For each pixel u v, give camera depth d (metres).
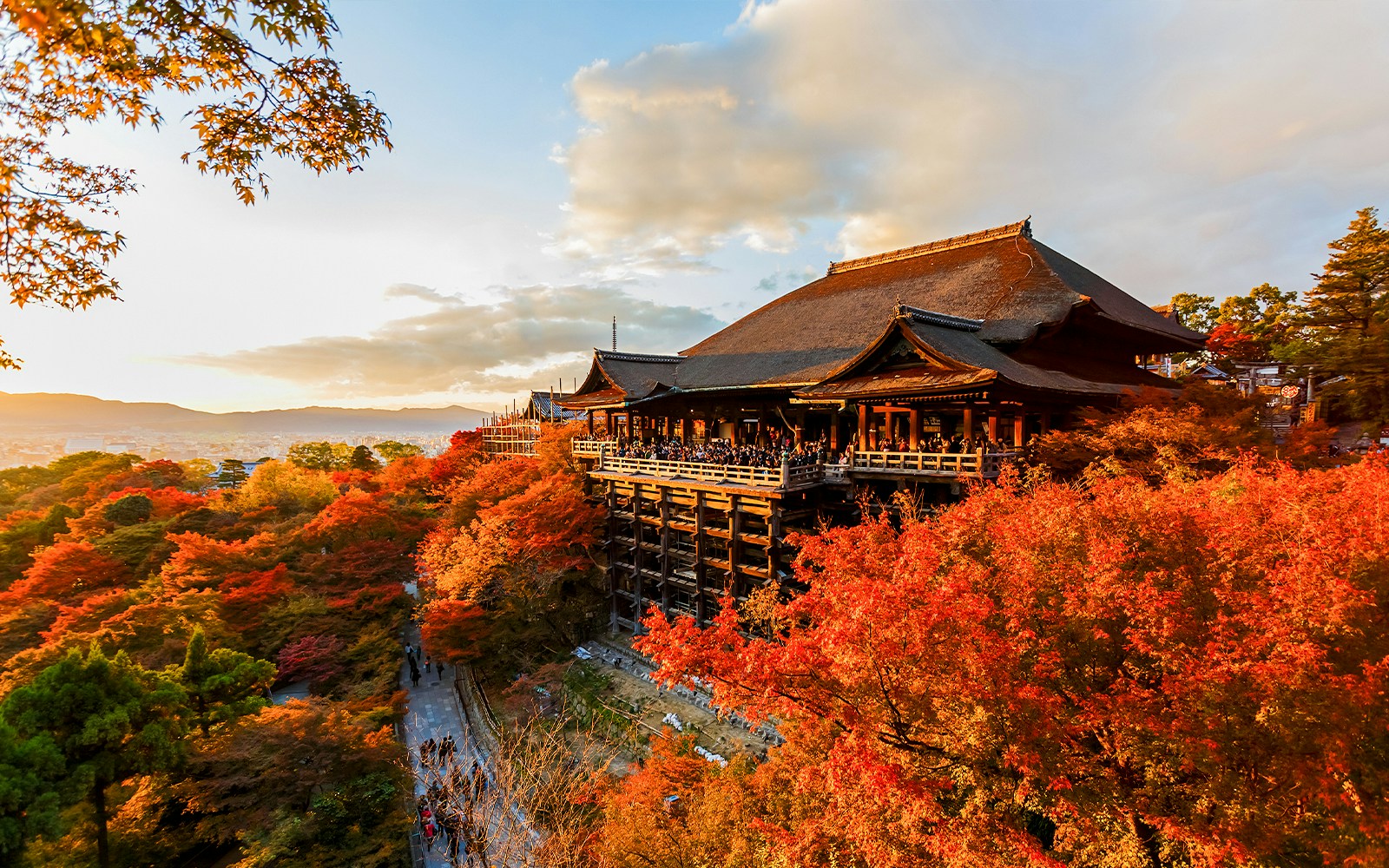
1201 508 11.06
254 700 21.48
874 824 9.38
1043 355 28.72
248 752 18.16
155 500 48.09
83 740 16.00
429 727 26.80
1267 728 7.45
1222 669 7.52
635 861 13.77
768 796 13.34
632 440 39.72
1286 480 11.14
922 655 8.59
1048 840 11.34
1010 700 8.09
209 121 6.27
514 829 15.17
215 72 5.95
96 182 6.54
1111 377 29.95
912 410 23.91
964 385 20.59
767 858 11.63
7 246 6.36
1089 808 8.37
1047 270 32.38
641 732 24.12
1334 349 25.81
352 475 65.44
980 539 11.84
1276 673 7.20
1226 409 22.78
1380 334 24.27
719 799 13.61
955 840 8.50
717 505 27.83
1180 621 8.33
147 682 18.92
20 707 16.17
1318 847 7.34
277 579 33.44
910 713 8.94
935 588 9.91
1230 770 7.61
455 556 32.69
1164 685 8.23
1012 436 26.11
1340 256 27.27
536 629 32.38
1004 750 8.41
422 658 34.00
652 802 15.03
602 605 35.56
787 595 24.55
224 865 18.62
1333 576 7.74
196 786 17.73
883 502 24.55
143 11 5.11
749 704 10.62
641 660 30.11
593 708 25.98
